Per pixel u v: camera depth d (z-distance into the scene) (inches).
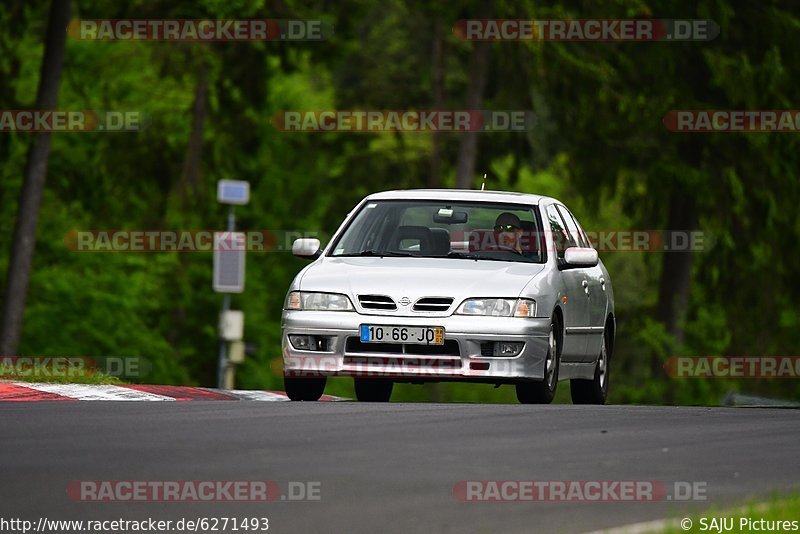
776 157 4635.8
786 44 4638.3
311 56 4576.8
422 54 6259.8
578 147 4677.7
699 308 5000.0
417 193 1851.6
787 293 4894.2
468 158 4832.7
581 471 1077.1
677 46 4586.6
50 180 4753.9
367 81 6058.1
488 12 4603.8
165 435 1222.3
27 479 994.7
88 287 5423.2
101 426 1275.8
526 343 1658.5
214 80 4886.8
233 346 3722.9
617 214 7052.2
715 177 4638.3
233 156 5487.2
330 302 1670.8
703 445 1251.2
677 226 4771.2
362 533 836.6
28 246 4178.2
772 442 1285.7
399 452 1152.2
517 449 1188.5
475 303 1660.9
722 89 4653.1
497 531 844.0
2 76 4210.1
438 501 941.8
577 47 4532.5
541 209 1838.1
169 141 5398.6
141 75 5433.1
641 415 1489.9
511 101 4692.4
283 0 4485.7
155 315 5930.1
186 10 4360.2
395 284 1672.0
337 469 1059.9
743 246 4758.9
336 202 6146.7
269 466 1066.1
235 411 1425.9
